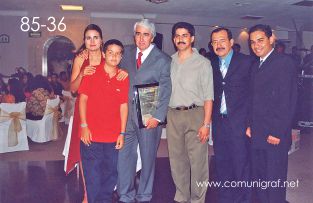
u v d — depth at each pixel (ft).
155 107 10.45
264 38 9.50
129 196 11.23
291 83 9.49
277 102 9.48
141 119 10.37
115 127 10.08
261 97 9.71
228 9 30.94
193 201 10.69
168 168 15.83
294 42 39.63
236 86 10.02
